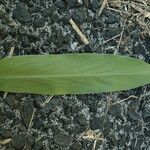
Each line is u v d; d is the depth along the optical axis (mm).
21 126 487
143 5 542
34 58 457
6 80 451
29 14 504
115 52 527
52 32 509
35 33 503
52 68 458
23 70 453
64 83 460
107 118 512
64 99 501
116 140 511
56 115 497
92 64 466
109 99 516
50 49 505
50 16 511
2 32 494
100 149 505
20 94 491
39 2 510
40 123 492
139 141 521
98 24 525
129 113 521
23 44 499
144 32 542
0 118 482
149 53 542
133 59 473
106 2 532
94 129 506
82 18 520
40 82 456
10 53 494
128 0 540
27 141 486
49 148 491
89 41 519
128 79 470
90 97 509
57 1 517
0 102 485
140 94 528
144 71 472
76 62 463
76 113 502
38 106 494
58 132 495
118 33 532
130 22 538
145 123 526
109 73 468
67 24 515
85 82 463
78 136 500
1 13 498
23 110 490
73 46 512
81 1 524
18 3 504
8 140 482
